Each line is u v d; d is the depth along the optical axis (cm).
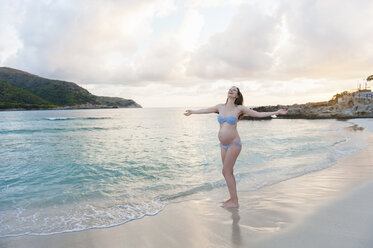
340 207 335
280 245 242
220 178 571
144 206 402
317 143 1112
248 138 1341
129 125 2722
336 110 3897
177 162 751
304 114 3819
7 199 452
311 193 416
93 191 494
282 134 1552
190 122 3247
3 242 286
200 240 270
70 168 687
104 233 304
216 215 344
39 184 547
